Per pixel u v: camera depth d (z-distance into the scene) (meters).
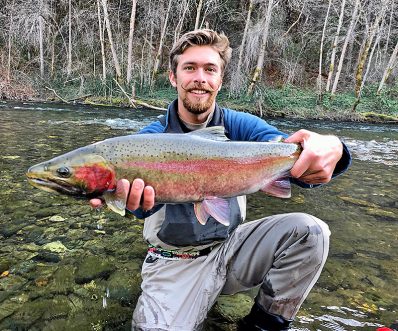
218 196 0.79
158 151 0.75
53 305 0.93
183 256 0.92
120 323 0.89
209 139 0.79
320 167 0.75
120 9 8.14
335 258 1.26
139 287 1.03
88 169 0.73
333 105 7.28
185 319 0.87
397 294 1.06
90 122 4.19
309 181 0.79
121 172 0.74
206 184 0.78
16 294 0.97
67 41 7.88
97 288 1.02
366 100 7.72
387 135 4.93
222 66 0.92
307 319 0.92
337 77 7.39
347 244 1.39
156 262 0.93
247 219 1.59
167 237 0.89
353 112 6.81
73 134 3.31
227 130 0.96
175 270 0.91
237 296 1.03
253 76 7.10
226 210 0.79
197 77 0.87
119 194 0.74
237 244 0.92
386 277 1.15
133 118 4.81
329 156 0.76
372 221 1.67
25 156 2.37
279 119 6.24
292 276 0.84
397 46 7.80
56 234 1.32
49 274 1.07
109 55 7.60
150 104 6.47
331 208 1.82
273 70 8.65
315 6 8.20
